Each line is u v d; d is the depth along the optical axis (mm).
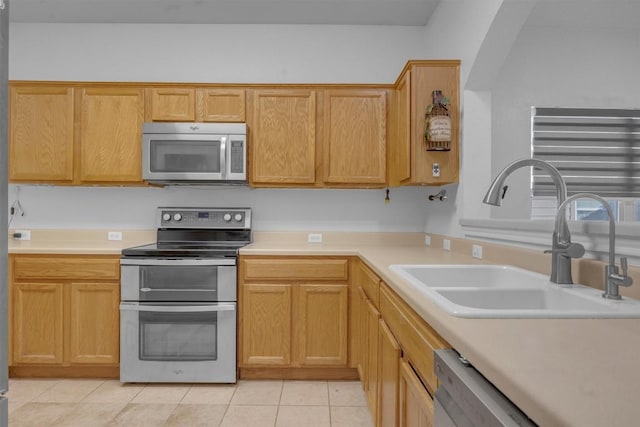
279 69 3139
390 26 3154
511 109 2812
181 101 2727
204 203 3088
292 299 2535
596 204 2852
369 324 1992
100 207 3064
